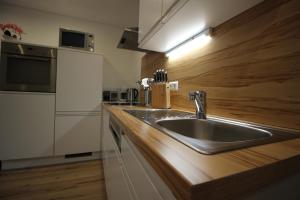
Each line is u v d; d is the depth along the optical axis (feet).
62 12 9.17
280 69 2.30
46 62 7.16
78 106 7.57
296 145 1.57
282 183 1.23
